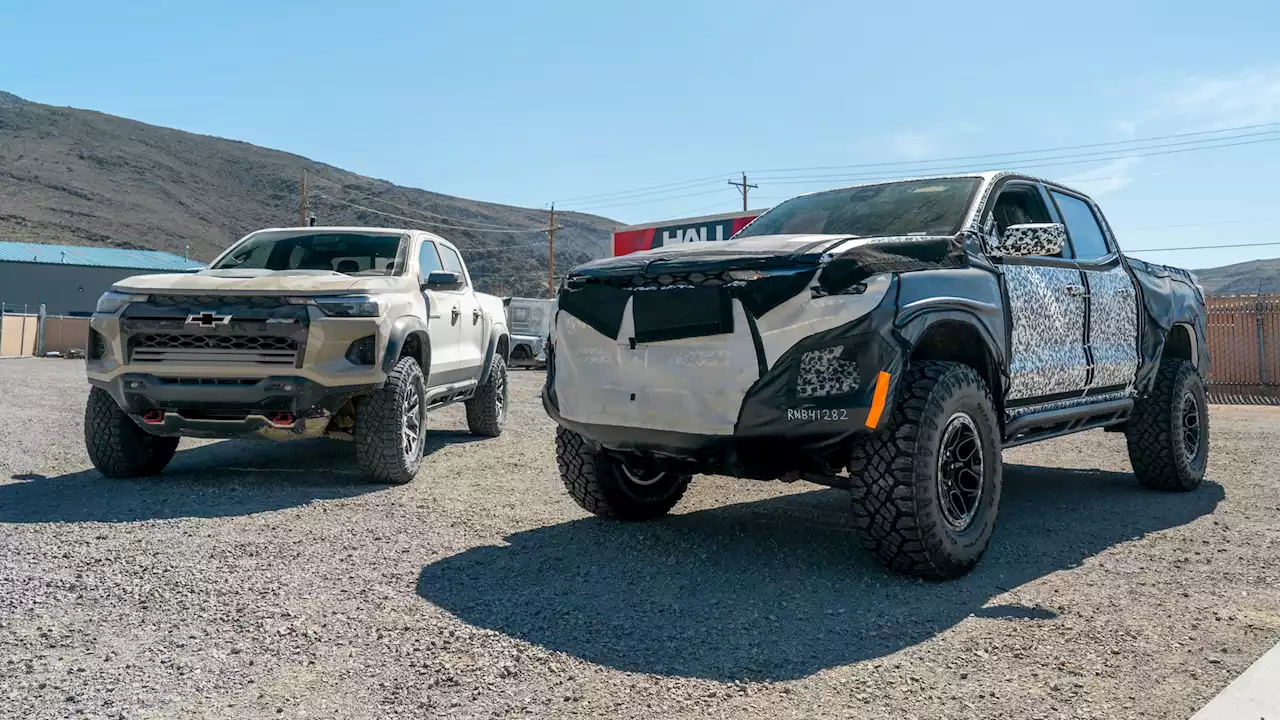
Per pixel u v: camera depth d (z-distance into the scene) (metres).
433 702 2.66
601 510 5.06
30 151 188.75
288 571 4.04
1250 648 3.11
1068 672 2.90
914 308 3.88
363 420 6.22
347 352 6.05
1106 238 5.92
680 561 4.30
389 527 4.97
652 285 4.10
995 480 4.24
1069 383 5.05
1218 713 2.54
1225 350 14.91
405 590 3.79
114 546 4.42
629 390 4.15
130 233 144.50
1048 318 4.89
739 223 25.66
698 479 6.86
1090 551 4.54
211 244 156.00
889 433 3.84
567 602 3.65
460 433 9.69
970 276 4.34
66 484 6.14
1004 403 4.52
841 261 3.80
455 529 4.96
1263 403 14.21
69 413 10.91
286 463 7.32
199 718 2.54
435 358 7.43
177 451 8.03
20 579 3.84
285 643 3.14
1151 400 6.09
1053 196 5.54
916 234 4.68
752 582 3.95
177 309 5.86
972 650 3.10
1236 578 4.01
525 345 27.50
